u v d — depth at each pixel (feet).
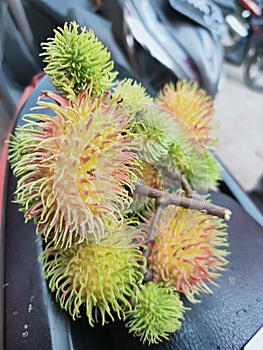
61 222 0.42
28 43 1.33
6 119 1.57
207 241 0.52
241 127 2.26
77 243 0.43
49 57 0.48
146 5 1.35
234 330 0.54
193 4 1.36
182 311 0.53
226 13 2.14
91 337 0.53
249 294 0.59
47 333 0.48
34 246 0.54
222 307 0.57
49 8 1.41
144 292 0.48
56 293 0.48
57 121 0.43
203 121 0.63
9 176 0.61
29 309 0.49
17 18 1.27
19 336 0.48
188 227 0.50
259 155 2.08
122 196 0.45
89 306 0.45
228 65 2.76
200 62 1.29
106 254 0.45
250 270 0.62
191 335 0.54
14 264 0.53
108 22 1.45
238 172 1.95
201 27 1.36
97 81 0.49
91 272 0.45
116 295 0.46
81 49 0.46
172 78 1.30
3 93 1.29
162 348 0.53
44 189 0.42
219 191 0.81
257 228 0.71
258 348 0.52
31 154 0.42
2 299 0.52
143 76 1.35
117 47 1.37
